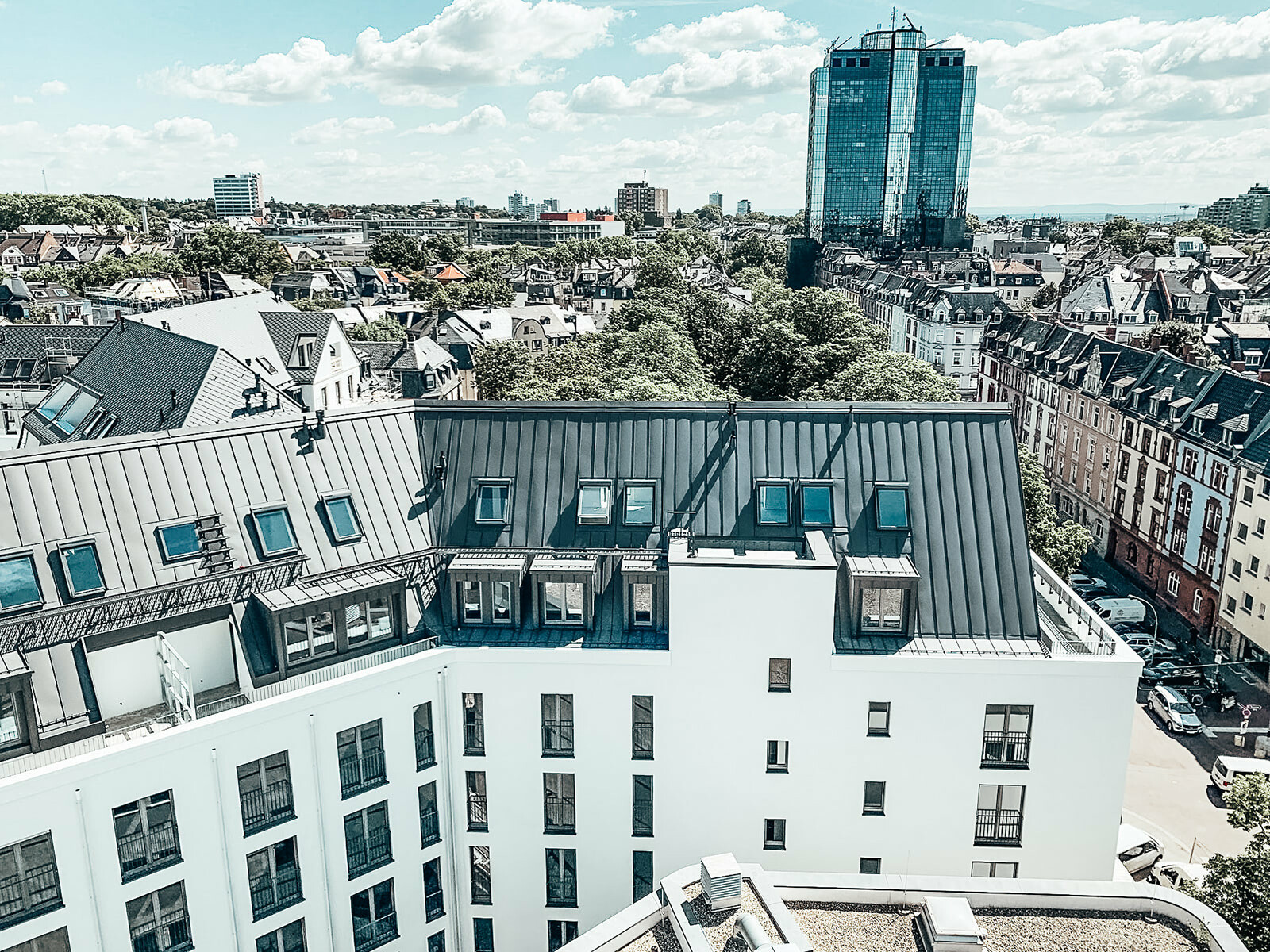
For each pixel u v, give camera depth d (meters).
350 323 133.62
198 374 55.84
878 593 30.38
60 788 22.56
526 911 31.97
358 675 27.47
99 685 26.62
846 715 29.42
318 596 28.52
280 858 27.27
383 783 28.78
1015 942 20.23
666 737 29.89
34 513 26.41
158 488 28.56
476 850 31.83
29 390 103.00
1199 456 64.56
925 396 77.31
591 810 30.73
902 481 32.44
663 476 32.97
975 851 30.47
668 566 28.92
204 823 25.27
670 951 20.09
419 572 31.78
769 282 161.75
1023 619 30.45
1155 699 54.56
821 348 98.25
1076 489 86.19
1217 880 27.17
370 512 31.83
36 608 25.33
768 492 32.44
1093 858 30.17
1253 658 59.53
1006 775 29.64
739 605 28.44
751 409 33.78
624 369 89.31
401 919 30.23
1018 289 162.00
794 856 30.91
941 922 19.66
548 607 31.16
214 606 28.02
